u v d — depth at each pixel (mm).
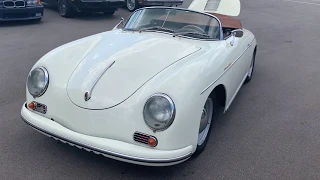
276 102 5012
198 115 2797
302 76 6383
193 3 5973
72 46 3455
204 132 3381
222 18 5184
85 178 2924
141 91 2699
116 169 3072
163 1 11984
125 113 2646
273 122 4309
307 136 3977
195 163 3256
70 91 2850
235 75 4000
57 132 2811
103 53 3217
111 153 2615
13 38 7625
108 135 2689
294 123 4312
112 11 11227
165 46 3418
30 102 3047
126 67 2963
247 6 16312
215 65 3252
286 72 6598
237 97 5137
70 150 3318
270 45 8836
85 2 10102
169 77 2771
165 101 2574
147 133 2596
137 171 3062
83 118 2736
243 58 4426
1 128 3645
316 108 4852
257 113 4566
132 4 12422
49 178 2893
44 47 7000
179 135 2631
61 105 2859
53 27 9047
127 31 4027
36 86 2996
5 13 8617
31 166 3037
